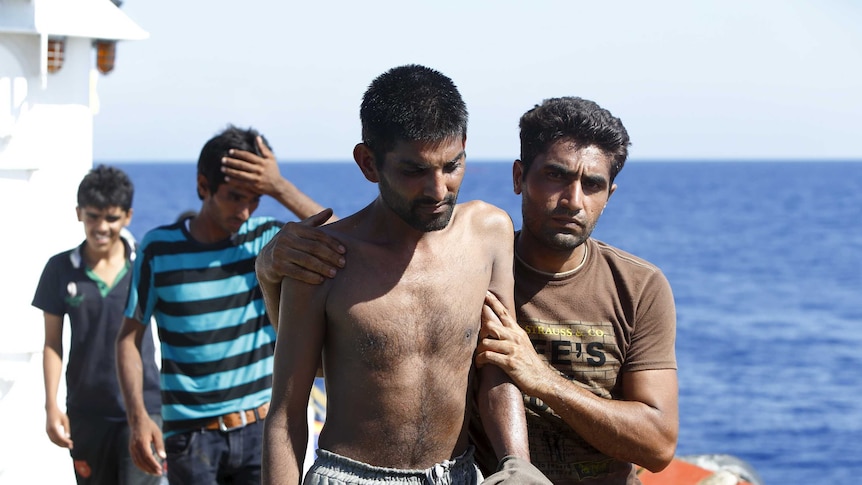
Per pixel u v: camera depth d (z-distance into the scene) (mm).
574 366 3793
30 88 6387
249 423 5379
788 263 63812
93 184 6172
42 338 6375
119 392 6184
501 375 3471
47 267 6250
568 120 3645
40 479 6523
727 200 128625
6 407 6359
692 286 54000
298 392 3260
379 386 3225
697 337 39656
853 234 82938
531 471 3205
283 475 3203
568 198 3635
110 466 6270
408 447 3236
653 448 3695
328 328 3291
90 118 6758
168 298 5309
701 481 5492
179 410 5312
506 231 3555
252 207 5414
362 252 3281
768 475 22922
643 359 3811
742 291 52062
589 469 3824
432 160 3078
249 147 5332
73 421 6234
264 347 5445
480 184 153750
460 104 3145
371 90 3197
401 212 3168
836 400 29281
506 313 3473
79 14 6512
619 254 3891
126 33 6688
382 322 3221
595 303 3803
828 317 44250
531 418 3777
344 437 3252
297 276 3240
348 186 153500
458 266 3359
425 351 3262
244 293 5371
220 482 5430
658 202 124000
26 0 6246
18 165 6367
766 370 33625
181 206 103312
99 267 6254
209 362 5301
